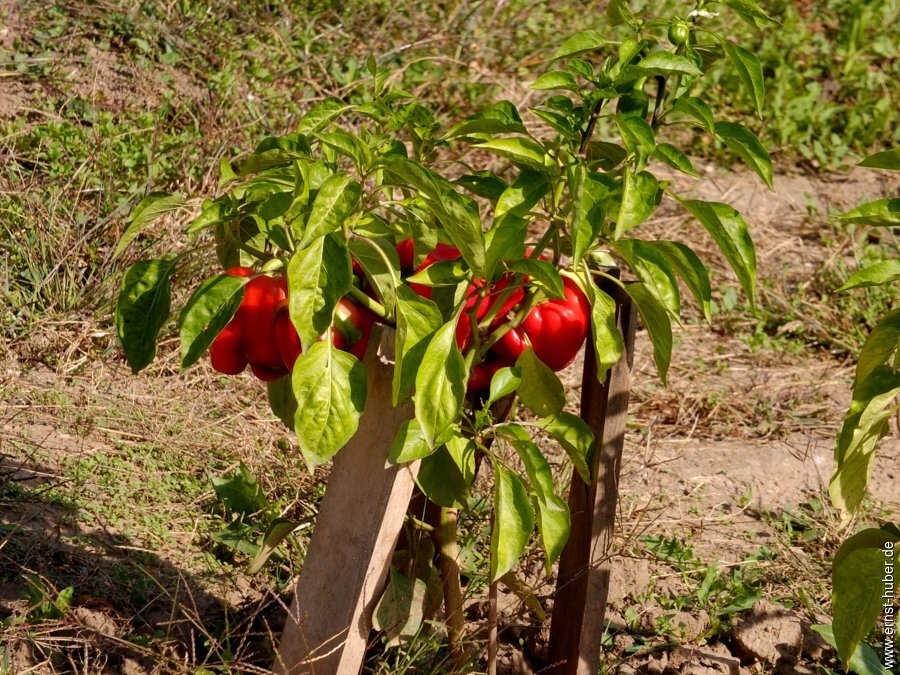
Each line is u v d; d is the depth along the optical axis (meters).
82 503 2.88
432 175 2.24
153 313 2.31
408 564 2.53
